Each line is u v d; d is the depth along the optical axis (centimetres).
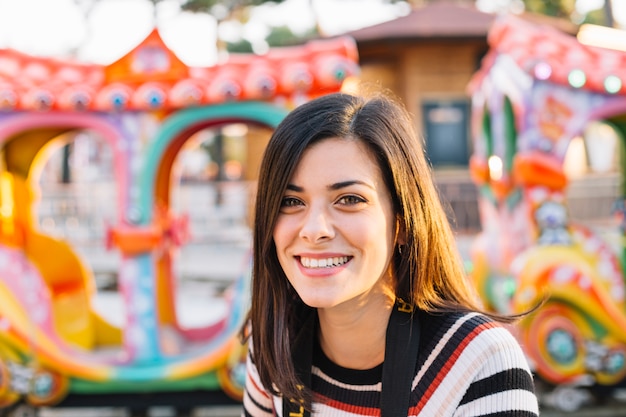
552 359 343
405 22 1101
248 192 1120
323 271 121
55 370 329
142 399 337
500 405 117
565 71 334
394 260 132
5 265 329
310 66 315
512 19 396
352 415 130
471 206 1023
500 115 401
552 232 344
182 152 394
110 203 1044
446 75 1099
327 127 120
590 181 1048
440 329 126
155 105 321
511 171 390
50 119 329
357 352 131
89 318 383
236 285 331
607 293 345
